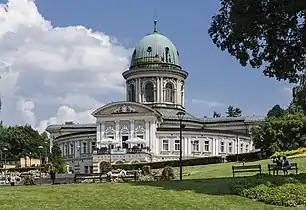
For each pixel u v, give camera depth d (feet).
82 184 134.21
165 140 396.37
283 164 166.61
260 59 140.87
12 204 102.27
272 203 106.42
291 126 297.12
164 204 104.47
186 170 261.65
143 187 124.88
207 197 111.86
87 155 412.77
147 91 440.86
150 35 460.14
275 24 131.54
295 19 131.13
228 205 104.47
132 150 364.17
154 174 211.61
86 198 109.60
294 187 111.24
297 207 103.09
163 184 131.13
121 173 210.79
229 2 137.80
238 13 130.31
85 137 420.36
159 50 449.06
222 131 416.26
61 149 449.48
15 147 524.11
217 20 142.82
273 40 135.13
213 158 311.68
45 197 110.42
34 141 534.78
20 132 529.04
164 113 429.38
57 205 102.37
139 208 100.94
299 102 226.38
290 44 136.77
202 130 404.36
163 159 390.01
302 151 260.42
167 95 442.09
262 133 302.45
